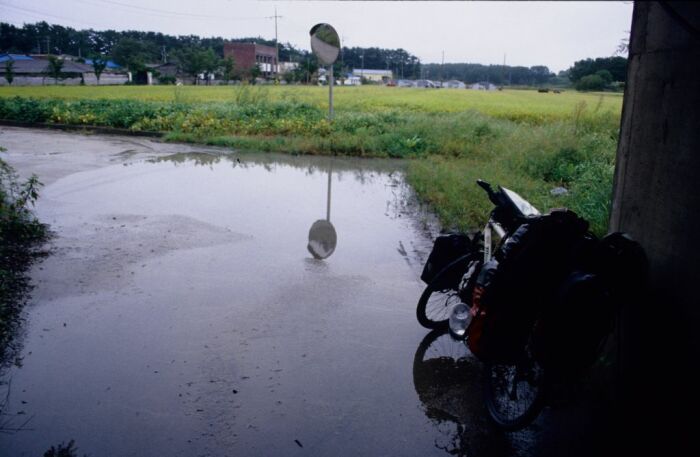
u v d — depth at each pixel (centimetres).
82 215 743
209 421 311
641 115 325
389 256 616
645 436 298
